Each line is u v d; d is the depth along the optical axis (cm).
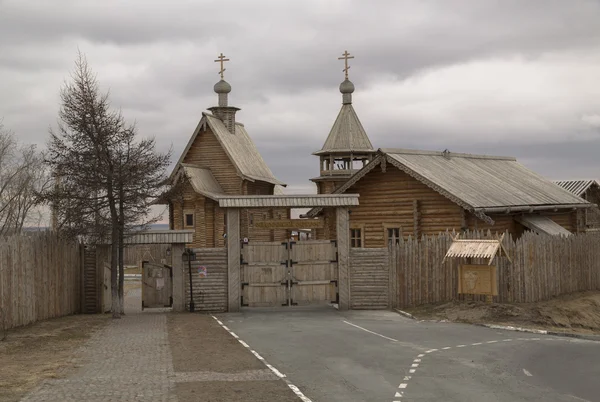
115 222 2798
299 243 3059
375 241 3759
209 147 5566
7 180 4956
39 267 2586
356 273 3045
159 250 5809
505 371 1673
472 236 2903
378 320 2689
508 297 2825
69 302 2956
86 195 2784
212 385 1462
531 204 3731
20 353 1866
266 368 1662
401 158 3694
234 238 3020
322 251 3066
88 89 2755
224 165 5509
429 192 3603
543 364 1784
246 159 5684
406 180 3678
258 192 5741
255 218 5312
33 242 2528
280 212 5597
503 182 4050
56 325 2466
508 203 3572
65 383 1465
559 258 3038
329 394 1417
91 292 3078
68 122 2734
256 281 3036
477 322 2580
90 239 2955
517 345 2069
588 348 2033
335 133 5822
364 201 3803
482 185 3775
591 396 1445
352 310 3017
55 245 2777
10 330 2289
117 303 2783
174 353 1869
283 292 3042
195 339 2145
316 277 3059
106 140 2744
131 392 1384
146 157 2825
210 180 5403
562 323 2608
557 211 4203
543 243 2944
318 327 2475
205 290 3014
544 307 2744
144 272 3073
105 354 1847
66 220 2791
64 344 2027
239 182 5444
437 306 2862
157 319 2714
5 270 2266
